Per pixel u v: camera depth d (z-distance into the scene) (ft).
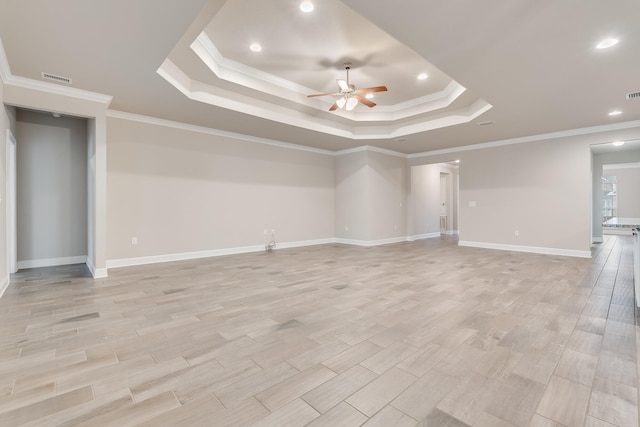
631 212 37.22
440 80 16.11
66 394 5.54
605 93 13.61
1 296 11.18
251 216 21.95
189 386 5.79
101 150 13.89
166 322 8.87
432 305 10.36
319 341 7.68
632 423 4.75
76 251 17.26
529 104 15.05
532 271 15.48
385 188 26.84
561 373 6.20
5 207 12.17
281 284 13.04
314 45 12.71
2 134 11.47
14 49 9.86
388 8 7.87
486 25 8.62
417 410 5.10
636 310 9.80
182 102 14.85
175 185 18.40
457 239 30.07
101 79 12.17
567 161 20.16
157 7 7.85
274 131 20.45
